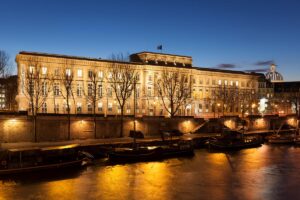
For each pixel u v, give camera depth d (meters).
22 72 87.00
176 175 47.66
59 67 93.50
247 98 130.38
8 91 102.44
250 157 61.72
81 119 68.06
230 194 39.88
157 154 57.84
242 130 86.31
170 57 119.25
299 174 49.16
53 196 37.91
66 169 48.31
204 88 125.00
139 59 116.06
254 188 42.28
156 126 78.38
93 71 93.38
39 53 91.50
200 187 42.31
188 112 119.00
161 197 38.50
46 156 47.41
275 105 146.25
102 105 99.88
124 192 39.88
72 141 63.53
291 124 107.69
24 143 59.81
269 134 89.88
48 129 64.38
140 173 48.19
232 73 134.00
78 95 96.62
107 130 71.31
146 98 108.00
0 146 54.88
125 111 104.69
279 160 59.25
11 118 60.91
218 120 88.19
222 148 68.06
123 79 86.31
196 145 71.12
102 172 48.09
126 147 59.94
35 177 44.50
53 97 90.75
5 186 40.84
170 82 102.25
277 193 40.47
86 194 38.88
